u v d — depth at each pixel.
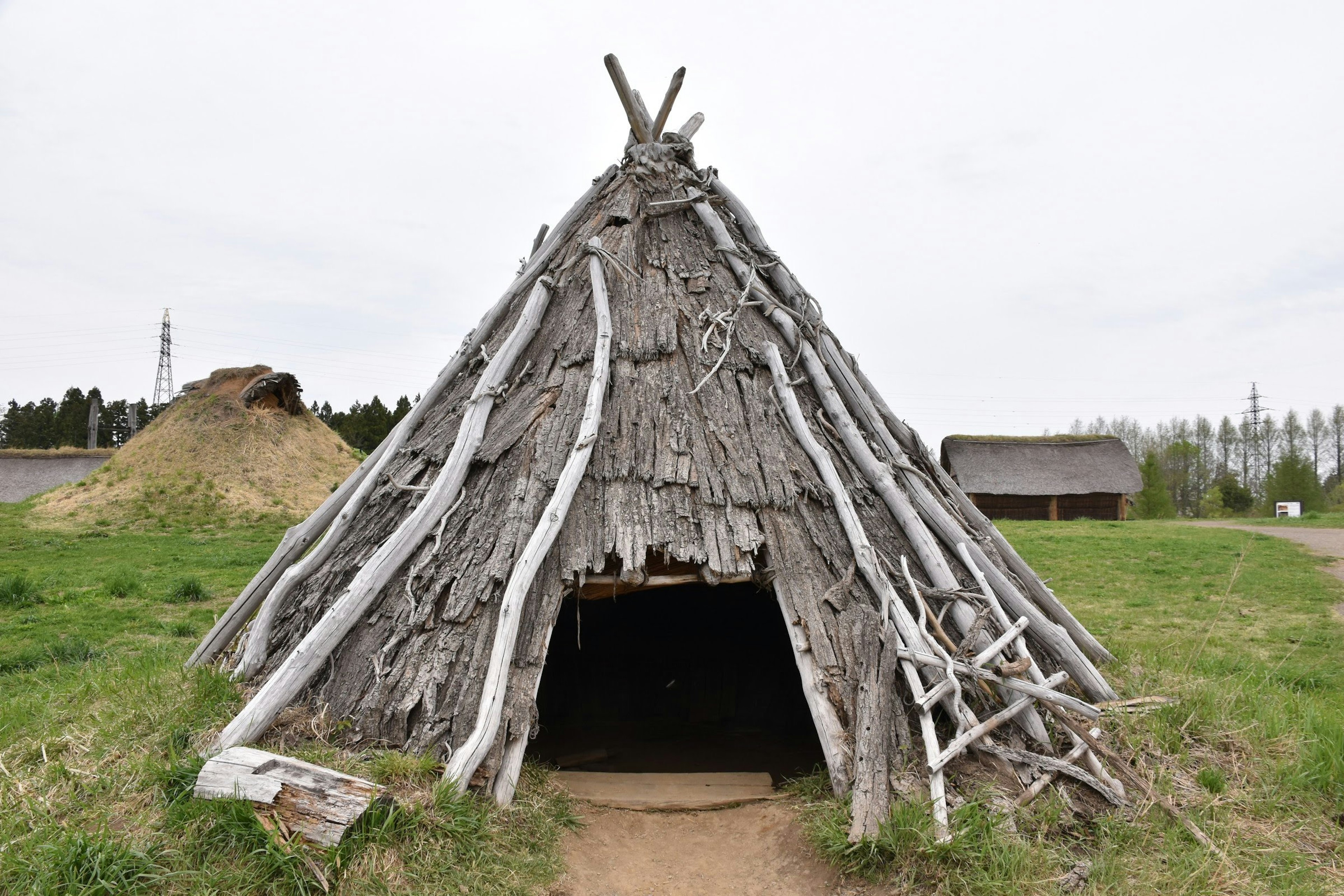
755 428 6.28
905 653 5.00
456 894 3.85
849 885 4.11
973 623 5.20
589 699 8.60
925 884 4.01
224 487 26.44
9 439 69.62
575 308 7.06
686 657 8.84
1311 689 8.44
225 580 15.66
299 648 5.05
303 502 27.08
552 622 5.19
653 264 7.43
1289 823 4.64
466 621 5.11
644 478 5.77
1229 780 5.02
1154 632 11.56
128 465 27.31
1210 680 6.54
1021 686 4.86
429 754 4.57
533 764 5.39
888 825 4.18
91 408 59.53
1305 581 16.06
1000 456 40.38
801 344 7.06
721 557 5.39
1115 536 25.47
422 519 5.59
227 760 4.20
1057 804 4.53
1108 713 5.50
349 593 5.26
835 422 6.69
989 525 7.03
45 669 8.62
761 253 7.85
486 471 5.99
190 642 10.27
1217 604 13.72
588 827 4.80
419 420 7.18
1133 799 4.71
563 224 8.14
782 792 5.26
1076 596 14.70
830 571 5.61
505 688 4.77
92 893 3.59
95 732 5.10
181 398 30.02
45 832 4.01
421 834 4.07
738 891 4.22
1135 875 4.12
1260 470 77.62
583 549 5.37
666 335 6.74
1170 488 71.69
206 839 3.94
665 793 5.25
